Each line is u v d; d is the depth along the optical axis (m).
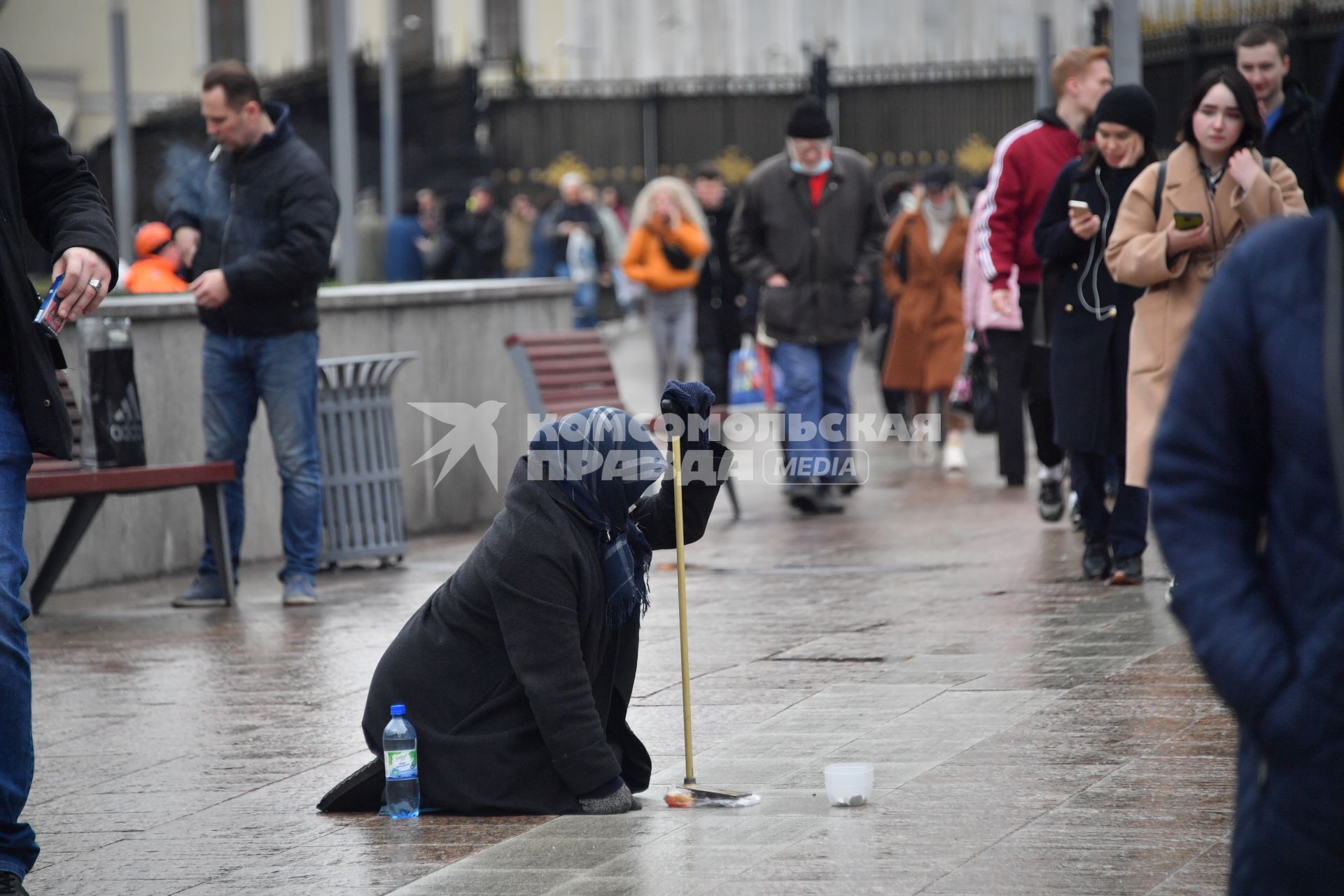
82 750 18.52
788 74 101.69
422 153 102.12
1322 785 7.86
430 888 13.16
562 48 134.88
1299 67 51.19
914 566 28.62
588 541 15.34
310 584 27.48
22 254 14.15
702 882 12.88
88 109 124.12
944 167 42.00
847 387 36.62
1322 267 8.15
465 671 15.55
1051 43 63.66
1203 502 8.30
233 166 27.16
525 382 34.34
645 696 19.67
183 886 13.74
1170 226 22.20
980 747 16.61
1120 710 17.83
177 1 126.81
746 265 36.47
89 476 25.81
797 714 18.44
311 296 27.38
